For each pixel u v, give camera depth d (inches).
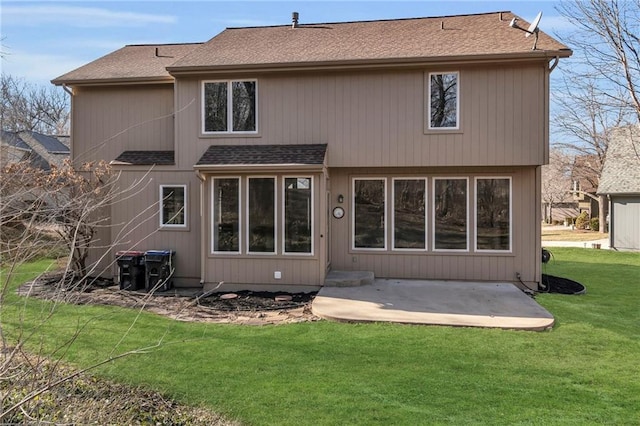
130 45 600.4
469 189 418.3
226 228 394.0
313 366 210.4
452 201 422.3
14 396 153.0
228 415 166.2
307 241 385.4
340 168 434.6
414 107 408.2
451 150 403.5
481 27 463.2
